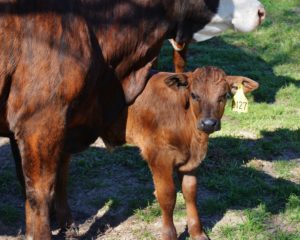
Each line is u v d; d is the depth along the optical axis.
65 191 8.62
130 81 8.19
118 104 8.22
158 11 8.08
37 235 7.37
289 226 9.05
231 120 13.40
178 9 8.23
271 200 9.84
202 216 9.37
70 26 7.06
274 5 23.33
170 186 8.19
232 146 11.95
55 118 7.02
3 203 9.77
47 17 6.92
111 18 7.68
